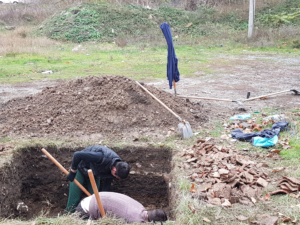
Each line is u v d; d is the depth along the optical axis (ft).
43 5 98.58
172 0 100.53
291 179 12.59
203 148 16.40
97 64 46.44
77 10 79.71
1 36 68.03
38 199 17.58
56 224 10.53
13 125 20.01
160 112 21.15
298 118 20.76
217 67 45.68
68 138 18.63
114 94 21.68
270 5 86.38
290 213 10.91
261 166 14.65
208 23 80.23
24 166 17.24
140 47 63.67
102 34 72.64
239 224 10.43
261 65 46.75
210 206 11.43
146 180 17.57
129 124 20.22
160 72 41.39
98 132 19.62
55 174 17.62
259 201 11.86
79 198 14.84
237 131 18.89
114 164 13.28
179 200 12.13
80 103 21.56
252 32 69.36
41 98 22.67
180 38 72.79
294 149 16.33
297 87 33.27
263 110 23.82
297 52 57.00
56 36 71.10
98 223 10.46
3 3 106.22
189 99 27.84
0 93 30.58
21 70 41.60
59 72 41.22
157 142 18.11
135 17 79.36
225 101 26.89
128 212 11.06
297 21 76.28
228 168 14.01
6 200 14.99
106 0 90.74
